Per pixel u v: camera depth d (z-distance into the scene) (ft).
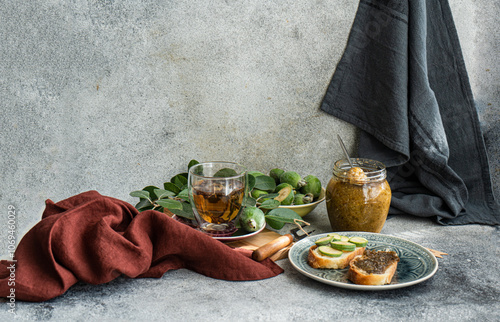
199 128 4.26
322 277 2.90
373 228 3.59
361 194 3.48
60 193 4.03
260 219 3.48
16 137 3.85
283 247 3.34
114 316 2.57
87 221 2.95
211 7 4.05
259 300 2.74
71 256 2.73
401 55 4.15
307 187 4.07
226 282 2.99
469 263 3.26
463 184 4.18
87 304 2.69
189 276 3.07
